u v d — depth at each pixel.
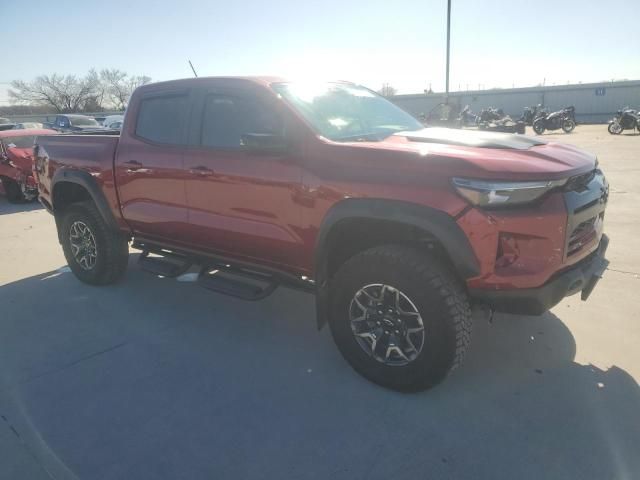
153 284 4.88
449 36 16.98
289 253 3.26
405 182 2.65
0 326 4.03
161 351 3.54
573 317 3.78
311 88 3.62
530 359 3.23
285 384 3.08
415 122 4.12
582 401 2.79
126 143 4.16
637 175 9.91
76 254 4.85
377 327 2.94
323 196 2.93
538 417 2.67
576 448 2.43
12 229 7.73
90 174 4.48
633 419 2.62
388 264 2.73
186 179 3.67
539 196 2.52
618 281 4.41
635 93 36.78
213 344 3.63
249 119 3.35
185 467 2.40
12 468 2.43
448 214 2.53
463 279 2.60
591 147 16.47
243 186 3.32
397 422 2.68
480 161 2.52
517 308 2.64
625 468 2.29
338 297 3.01
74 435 2.66
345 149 2.88
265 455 2.47
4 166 9.98
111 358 3.46
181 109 3.78
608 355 3.24
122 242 4.67
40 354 3.54
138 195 4.11
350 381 3.09
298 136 3.08
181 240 4.00
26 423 2.77
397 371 2.88
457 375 3.09
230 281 3.58
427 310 2.65
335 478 2.31
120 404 2.92
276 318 4.04
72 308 4.34
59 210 5.06
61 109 70.00
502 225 2.48
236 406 2.87
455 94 43.12
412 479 2.29
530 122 30.44
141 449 2.53
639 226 6.11
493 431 2.58
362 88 4.29
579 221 2.66
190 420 2.75
